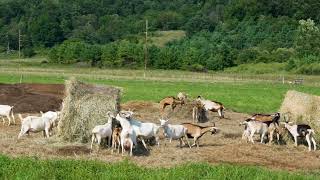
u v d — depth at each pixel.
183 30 164.50
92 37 163.75
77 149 21.44
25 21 169.62
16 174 15.80
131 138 21.11
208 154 21.45
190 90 59.94
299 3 149.00
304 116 25.98
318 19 145.25
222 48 117.44
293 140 25.02
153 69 111.38
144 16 180.75
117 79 76.00
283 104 27.11
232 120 33.34
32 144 22.22
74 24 173.88
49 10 177.75
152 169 17.62
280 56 117.19
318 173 19.09
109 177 15.80
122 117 21.48
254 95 56.06
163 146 23.20
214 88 64.56
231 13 157.75
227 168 17.52
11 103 35.03
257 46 131.88
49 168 16.83
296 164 20.34
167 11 186.00
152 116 32.97
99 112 23.11
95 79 74.56
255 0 153.12
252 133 24.38
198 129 23.36
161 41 149.50
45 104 35.44
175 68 113.19
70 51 121.56
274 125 24.55
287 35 132.50
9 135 24.53
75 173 16.30
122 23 172.25
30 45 157.62
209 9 177.00
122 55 116.31
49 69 98.31
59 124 23.17
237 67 114.19
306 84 76.38
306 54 115.06
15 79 69.88
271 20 143.62
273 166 19.86
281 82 79.06
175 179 15.85
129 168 17.33
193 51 114.88
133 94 51.91
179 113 33.09
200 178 16.31
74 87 23.45
